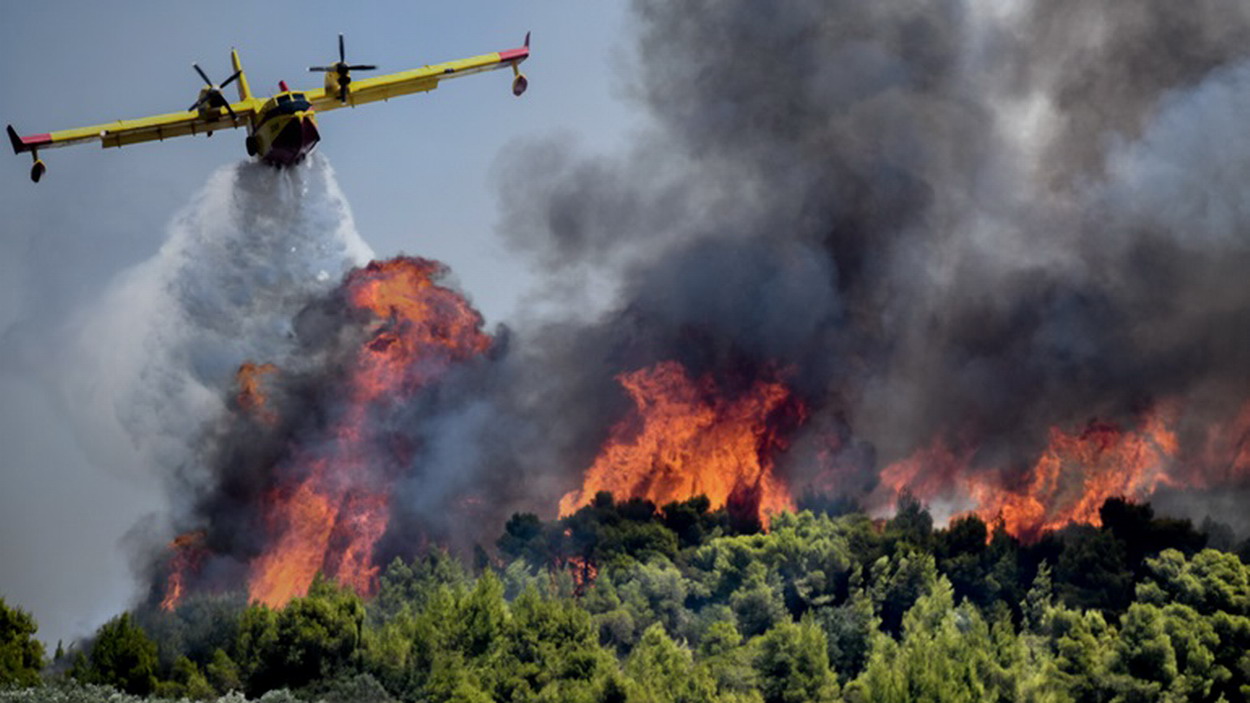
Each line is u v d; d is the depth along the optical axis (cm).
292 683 14050
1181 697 14550
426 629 14725
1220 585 16212
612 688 13712
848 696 14525
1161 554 17000
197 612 16100
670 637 17000
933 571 17100
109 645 13588
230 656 14912
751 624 16862
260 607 14925
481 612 14750
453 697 13550
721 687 14675
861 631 16062
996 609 16725
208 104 14812
